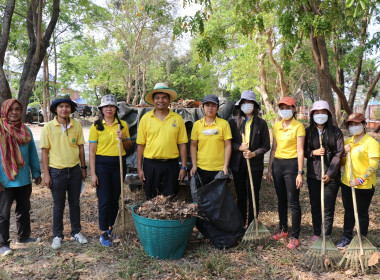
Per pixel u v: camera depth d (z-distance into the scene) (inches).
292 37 236.7
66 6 455.2
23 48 588.4
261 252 152.3
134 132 222.1
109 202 162.1
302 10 236.1
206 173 163.9
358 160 147.7
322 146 153.3
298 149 155.3
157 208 144.7
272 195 251.0
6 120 147.0
